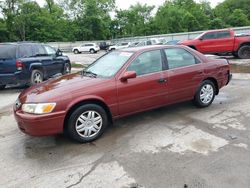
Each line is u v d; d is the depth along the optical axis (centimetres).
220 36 1577
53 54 1107
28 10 5431
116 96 467
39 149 434
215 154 387
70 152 418
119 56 527
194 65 568
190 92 565
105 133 483
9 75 883
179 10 5859
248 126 484
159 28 5947
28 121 409
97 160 389
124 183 330
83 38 5866
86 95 438
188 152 397
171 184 323
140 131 485
